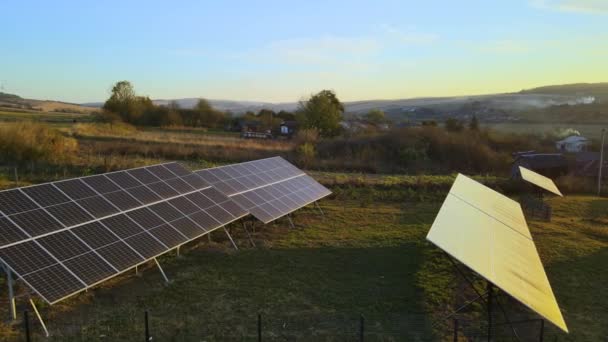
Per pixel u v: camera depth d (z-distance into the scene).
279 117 99.88
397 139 48.78
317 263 15.20
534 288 9.49
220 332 10.22
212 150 41.16
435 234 9.05
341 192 27.50
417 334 10.70
